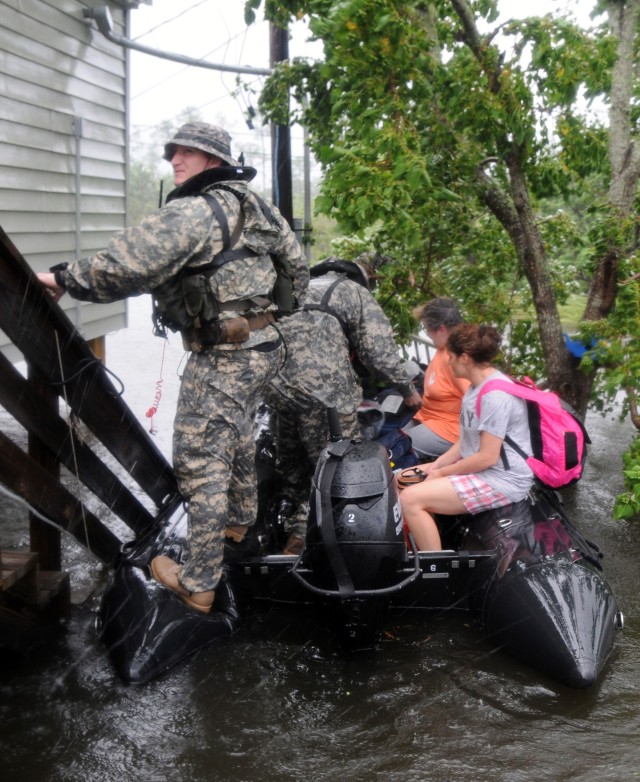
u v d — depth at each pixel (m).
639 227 5.63
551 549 3.52
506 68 5.14
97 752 2.79
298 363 3.98
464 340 3.73
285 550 4.06
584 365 5.12
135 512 4.25
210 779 2.66
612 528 4.90
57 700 3.08
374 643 3.34
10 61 7.07
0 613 3.15
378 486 3.23
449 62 5.18
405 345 5.96
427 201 5.05
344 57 4.63
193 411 3.30
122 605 3.43
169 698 3.11
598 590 3.32
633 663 3.40
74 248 8.50
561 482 3.78
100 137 8.97
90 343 8.86
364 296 4.19
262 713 3.02
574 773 2.69
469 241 6.05
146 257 3.01
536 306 5.63
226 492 3.38
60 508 3.68
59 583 3.59
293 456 4.35
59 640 3.54
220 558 3.41
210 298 3.15
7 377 3.30
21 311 3.17
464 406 3.85
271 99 6.68
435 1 5.09
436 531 3.79
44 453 3.68
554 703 3.10
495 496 3.75
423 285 5.97
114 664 3.28
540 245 5.59
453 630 3.62
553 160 5.80
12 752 2.78
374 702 3.09
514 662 3.37
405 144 4.59
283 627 3.63
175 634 3.30
